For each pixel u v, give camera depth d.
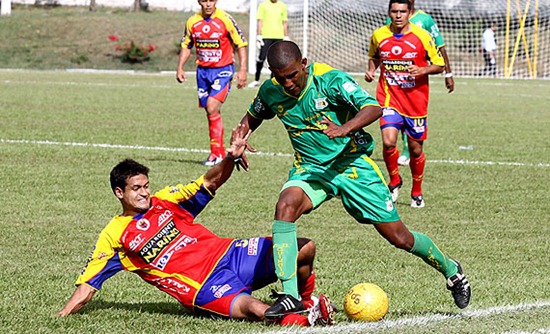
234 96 40.59
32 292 10.05
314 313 8.33
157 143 23.98
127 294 10.13
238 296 8.62
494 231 14.27
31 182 17.72
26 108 32.12
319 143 9.14
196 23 20.81
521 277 11.21
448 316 9.12
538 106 38.38
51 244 12.73
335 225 14.52
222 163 8.95
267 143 24.41
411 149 16.34
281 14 44.34
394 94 16.39
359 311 8.69
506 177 19.70
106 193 16.78
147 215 8.88
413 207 16.36
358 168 9.10
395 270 11.53
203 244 8.98
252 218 14.86
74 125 27.41
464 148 24.34
